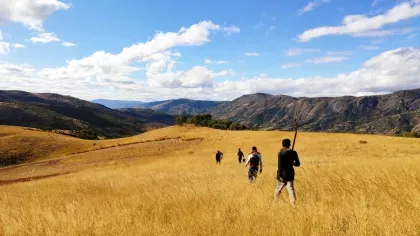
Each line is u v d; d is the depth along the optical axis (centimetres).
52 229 569
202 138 7525
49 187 1584
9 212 805
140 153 6053
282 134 6894
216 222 530
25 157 7244
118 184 1387
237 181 1150
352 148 4425
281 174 738
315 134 6588
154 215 630
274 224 496
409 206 516
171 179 1469
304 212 543
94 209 741
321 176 901
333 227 461
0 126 9650
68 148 7900
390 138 5469
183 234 488
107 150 6888
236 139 6781
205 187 935
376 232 429
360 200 574
